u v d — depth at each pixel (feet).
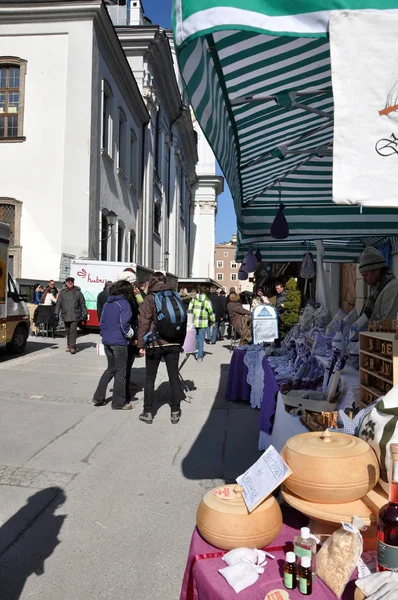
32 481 13.82
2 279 34.12
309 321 20.42
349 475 5.95
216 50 6.91
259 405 22.04
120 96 76.23
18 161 61.21
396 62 5.37
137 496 12.93
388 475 5.88
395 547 5.08
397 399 6.67
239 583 5.29
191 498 12.83
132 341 22.99
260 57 7.57
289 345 20.29
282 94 8.98
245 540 5.83
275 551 6.02
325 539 6.09
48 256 60.23
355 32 5.34
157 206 113.19
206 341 54.19
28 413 21.11
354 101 5.42
